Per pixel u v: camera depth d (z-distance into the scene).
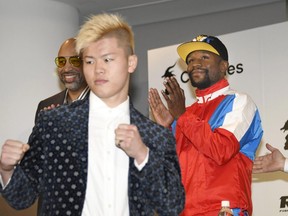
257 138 3.60
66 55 4.46
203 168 3.46
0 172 2.12
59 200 2.14
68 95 4.54
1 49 6.41
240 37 5.21
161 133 2.27
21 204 2.20
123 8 7.18
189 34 7.43
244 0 6.98
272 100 5.04
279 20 6.95
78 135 2.21
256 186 4.98
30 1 6.52
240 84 5.18
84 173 2.17
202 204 3.42
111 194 2.16
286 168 3.87
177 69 5.44
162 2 7.06
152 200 2.15
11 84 6.38
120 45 2.26
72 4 6.89
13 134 6.31
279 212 4.89
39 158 2.22
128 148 2.07
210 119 3.57
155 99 3.88
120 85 2.26
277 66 5.06
